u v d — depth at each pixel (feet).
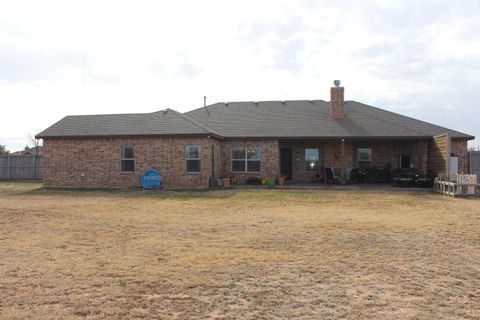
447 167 70.28
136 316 15.81
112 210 46.96
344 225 36.55
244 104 100.01
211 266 22.88
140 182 77.00
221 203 53.42
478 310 16.56
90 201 56.70
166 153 76.38
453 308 16.78
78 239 30.35
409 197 60.29
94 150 78.79
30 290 18.75
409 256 25.41
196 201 55.77
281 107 96.58
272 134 82.12
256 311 16.37
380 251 26.68
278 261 24.02
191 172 75.66
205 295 18.22
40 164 105.81
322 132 81.97
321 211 45.88
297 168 88.94
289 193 65.26
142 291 18.70
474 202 55.11
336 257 25.05
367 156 88.28
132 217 41.55
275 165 82.12
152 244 28.58
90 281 20.13
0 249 27.02
